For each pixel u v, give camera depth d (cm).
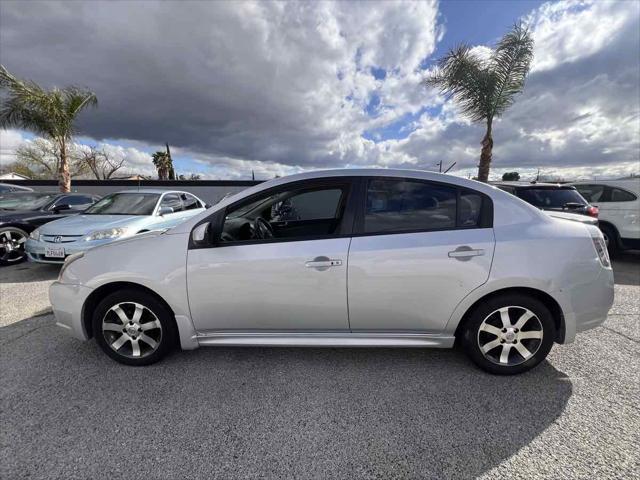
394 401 222
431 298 239
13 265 616
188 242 248
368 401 222
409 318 244
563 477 164
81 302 259
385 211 245
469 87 940
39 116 1181
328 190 257
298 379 247
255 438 191
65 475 167
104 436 192
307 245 241
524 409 213
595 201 694
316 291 240
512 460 174
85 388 237
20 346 297
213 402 222
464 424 200
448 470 169
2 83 1093
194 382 244
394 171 254
